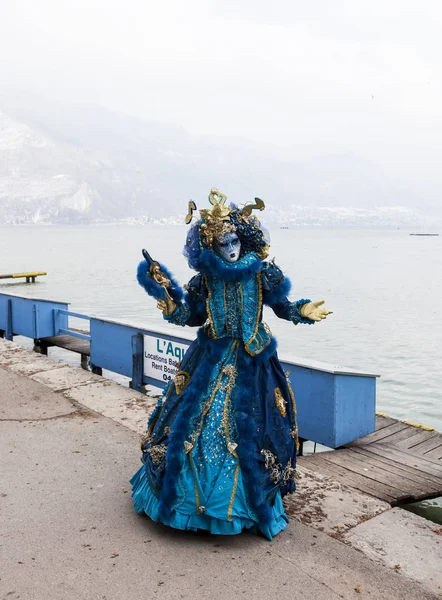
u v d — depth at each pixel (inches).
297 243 4817.9
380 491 153.9
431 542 120.6
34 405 206.7
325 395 188.5
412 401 441.4
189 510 114.6
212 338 126.2
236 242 123.0
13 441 171.8
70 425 186.1
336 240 5782.5
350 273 1749.5
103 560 109.8
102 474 149.4
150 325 247.3
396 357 591.5
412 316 877.8
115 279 1407.5
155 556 111.1
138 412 200.2
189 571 106.3
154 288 123.3
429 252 3329.2
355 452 187.9
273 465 118.1
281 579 104.1
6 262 2059.5
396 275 1684.3
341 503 137.7
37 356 283.6
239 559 110.4
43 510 129.6
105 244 3909.9
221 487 113.9
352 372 189.5
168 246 3641.7
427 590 102.6
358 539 120.4
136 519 125.9
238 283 123.2
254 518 115.6
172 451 116.0
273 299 125.8
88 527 122.2
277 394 123.8
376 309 962.1
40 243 3976.4
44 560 109.6
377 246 4249.5
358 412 196.2
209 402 118.6
